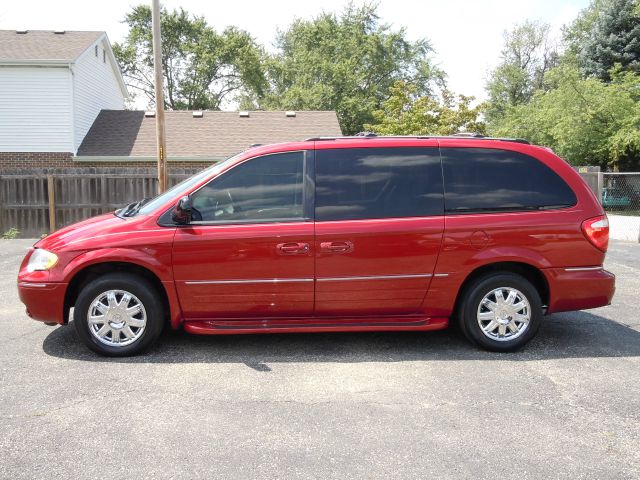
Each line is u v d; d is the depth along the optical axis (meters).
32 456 3.08
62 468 2.96
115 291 4.69
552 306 4.88
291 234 4.66
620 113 25.28
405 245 4.72
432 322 4.91
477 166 4.90
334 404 3.79
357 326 4.82
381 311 4.87
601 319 6.06
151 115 23.30
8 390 4.01
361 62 46.16
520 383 4.18
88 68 21.69
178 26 40.28
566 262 4.83
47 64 19.41
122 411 3.67
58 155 19.95
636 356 4.82
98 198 15.12
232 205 4.76
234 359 4.71
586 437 3.33
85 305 4.66
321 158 4.85
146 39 40.09
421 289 4.80
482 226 4.76
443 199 4.81
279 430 3.40
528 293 4.84
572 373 4.40
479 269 4.93
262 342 5.20
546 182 4.91
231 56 41.88
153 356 4.78
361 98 42.56
